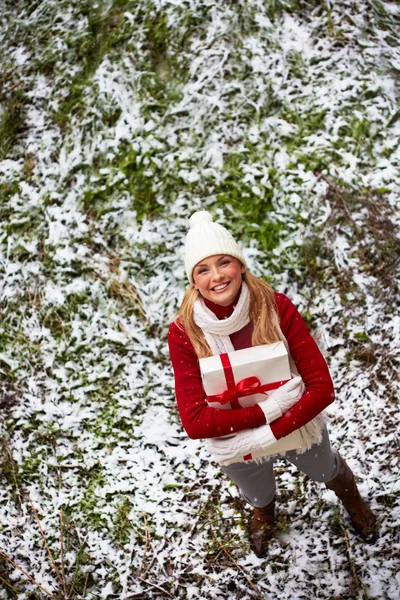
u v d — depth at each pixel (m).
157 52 4.18
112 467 3.04
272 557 2.59
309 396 2.01
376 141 3.79
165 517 2.82
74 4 4.49
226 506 2.81
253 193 3.71
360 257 3.51
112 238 3.76
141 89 4.07
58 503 2.94
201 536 2.73
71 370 3.40
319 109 3.88
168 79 4.09
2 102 4.28
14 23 4.59
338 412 3.05
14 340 3.54
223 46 4.11
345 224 3.60
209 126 3.92
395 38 4.13
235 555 2.63
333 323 3.36
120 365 3.39
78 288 3.62
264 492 2.36
